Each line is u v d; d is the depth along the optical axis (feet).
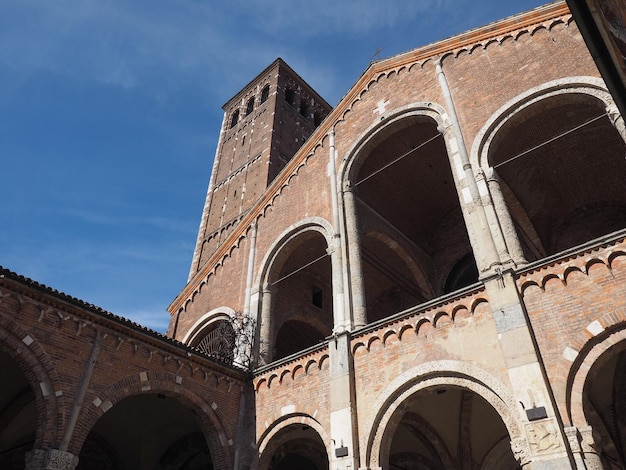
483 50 66.85
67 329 48.37
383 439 48.14
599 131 67.31
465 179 56.59
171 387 55.57
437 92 68.03
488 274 48.34
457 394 59.57
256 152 140.87
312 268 87.86
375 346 53.31
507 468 64.23
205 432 58.49
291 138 147.64
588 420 37.42
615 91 22.45
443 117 64.39
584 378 38.73
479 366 44.29
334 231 67.92
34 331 45.50
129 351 53.21
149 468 71.97
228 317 76.13
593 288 41.32
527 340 41.83
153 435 71.05
